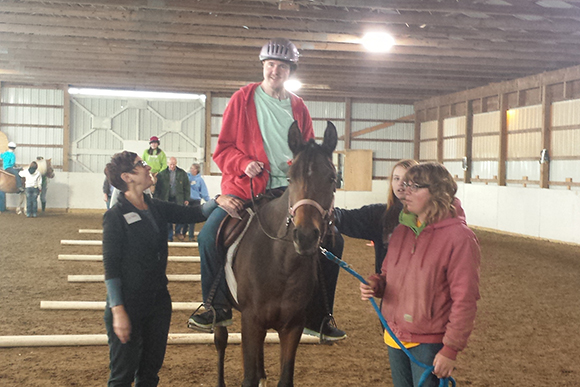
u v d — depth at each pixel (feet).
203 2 31.99
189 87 65.57
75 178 63.87
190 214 11.00
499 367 14.57
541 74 48.70
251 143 11.71
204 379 13.29
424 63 48.96
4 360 14.23
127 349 9.23
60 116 65.41
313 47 41.50
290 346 9.88
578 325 18.99
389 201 10.55
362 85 60.34
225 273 10.78
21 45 45.91
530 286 25.84
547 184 47.93
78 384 12.73
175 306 19.42
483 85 57.36
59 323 18.08
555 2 31.86
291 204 9.33
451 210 7.86
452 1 30.48
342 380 13.44
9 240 37.83
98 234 42.63
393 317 8.09
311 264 9.71
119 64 52.95
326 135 9.76
